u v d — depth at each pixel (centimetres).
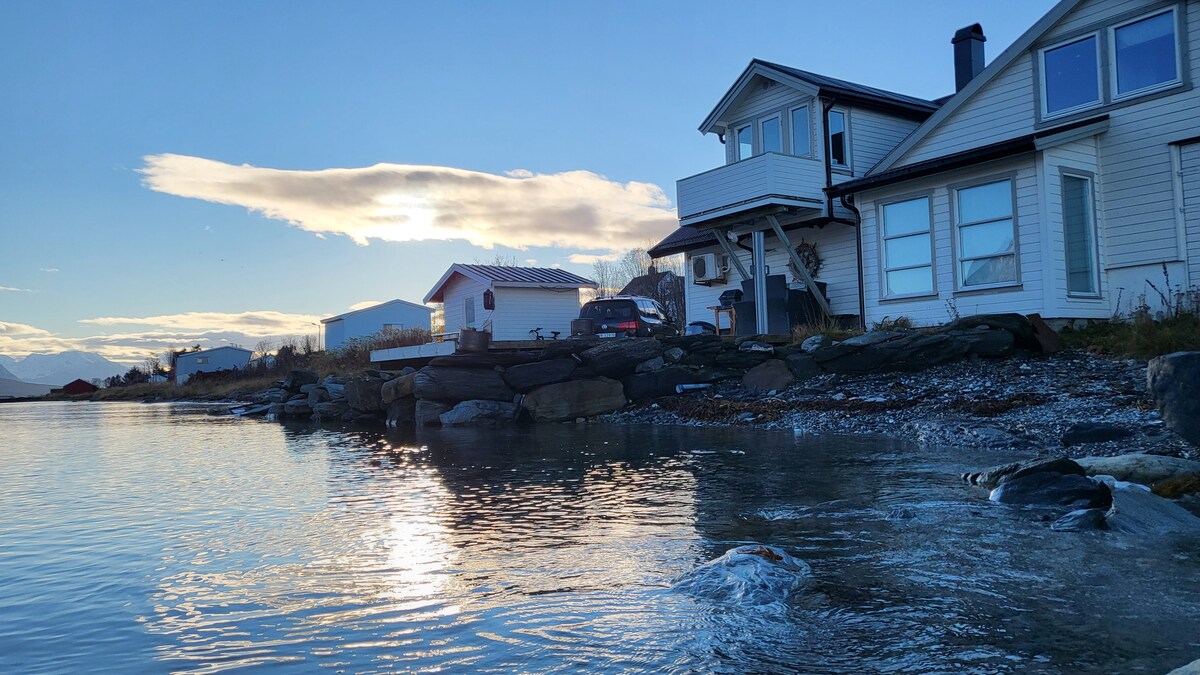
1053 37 1720
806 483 826
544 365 1942
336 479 1046
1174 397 902
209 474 1165
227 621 451
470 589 500
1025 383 1316
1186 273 1527
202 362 8075
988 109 1836
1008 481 715
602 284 6456
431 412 2014
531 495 848
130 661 392
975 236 1722
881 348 1578
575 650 387
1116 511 622
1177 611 416
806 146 2136
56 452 1630
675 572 521
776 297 2016
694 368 1847
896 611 427
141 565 596
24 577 569
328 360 4041
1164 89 1556
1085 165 1634
